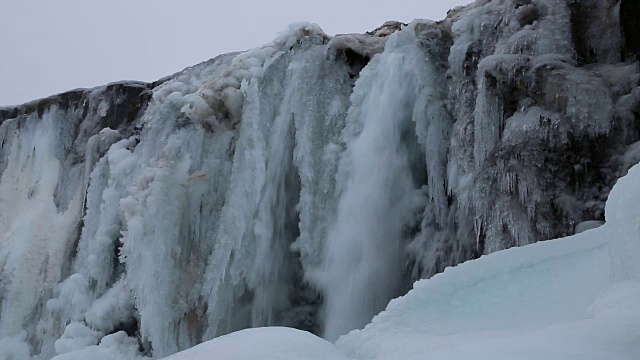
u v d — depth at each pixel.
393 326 3.90
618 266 3.53
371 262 9.38
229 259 10.13
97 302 11.30
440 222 8.91
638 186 3.46
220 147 10.73
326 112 10.22
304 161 9.89
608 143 7.23
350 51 10.64
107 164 12.66
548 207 7.02
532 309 3.79
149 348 10.34
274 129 10.51
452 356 2.71
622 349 2.49
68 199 13.62
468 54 8.95
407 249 9.29
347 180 9.74
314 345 3.53
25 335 12.88
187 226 10.45
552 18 8.25
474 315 3.88
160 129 11.32
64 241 13.23
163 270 10.07
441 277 4.21
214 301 9.93
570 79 7.36
